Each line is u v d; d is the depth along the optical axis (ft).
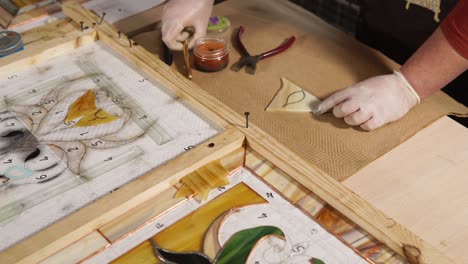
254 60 4.02
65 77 3.42
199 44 4.05
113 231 2.48
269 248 2.40
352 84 3.90
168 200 2.64
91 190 2.65
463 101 4.79
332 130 3.46
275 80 3.92
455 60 3.37
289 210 2.59
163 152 2.86
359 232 2.51
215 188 2.69
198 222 2.52
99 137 2.96
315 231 2.50
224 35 4.41
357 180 3.05
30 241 2.37
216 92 3.79
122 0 4.65
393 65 4.11
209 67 3.94
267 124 3.50
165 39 3.96
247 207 2.60
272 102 3.68
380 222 2.48
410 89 3.56
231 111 3.08
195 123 3.06
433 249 2.38
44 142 2.93
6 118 3.09
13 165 2.78
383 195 2.94
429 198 2.92
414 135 3.41
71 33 3.74
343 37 4.43
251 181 2.75
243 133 2.93
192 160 2.76
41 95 3.27
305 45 4.32
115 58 3.60
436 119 3.55
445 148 3.29
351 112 3.42
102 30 3.74
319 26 4.57
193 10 4.01
